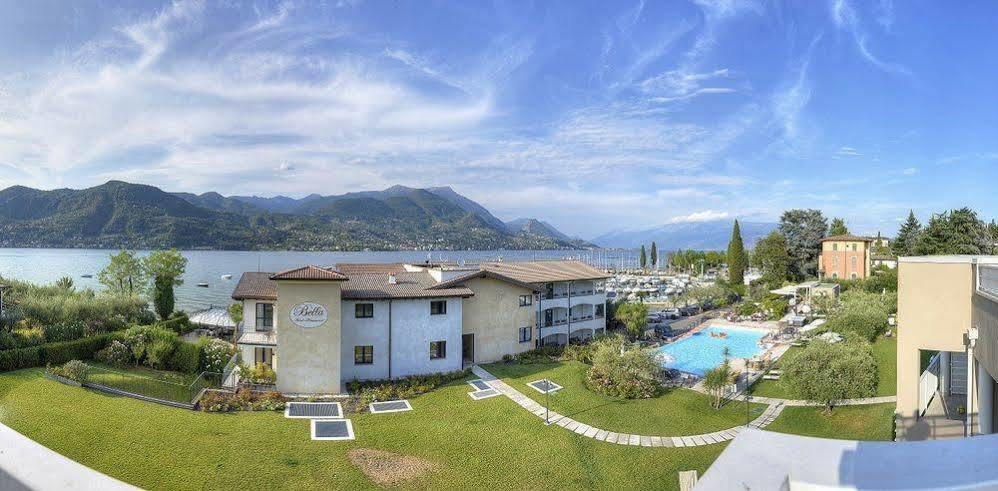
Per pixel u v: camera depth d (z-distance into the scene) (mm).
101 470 23422
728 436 33750
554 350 53312
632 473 28547
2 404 27547
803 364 36125
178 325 55812
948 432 19516
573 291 60219
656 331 66500
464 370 44594
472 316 48688
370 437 30656
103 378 31953
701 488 3252
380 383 40000
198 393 33500
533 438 32344
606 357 43000
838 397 34500
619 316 62750
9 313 40094
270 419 31828
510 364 48281
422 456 28875
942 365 25031
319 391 37375
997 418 14789
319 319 37469
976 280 16656
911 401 19078
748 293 97625
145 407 30344
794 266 104812
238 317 58219
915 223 108250
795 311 76125
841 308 59188
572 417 36000
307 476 25406
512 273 56469
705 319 78812
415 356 43062
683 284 123438
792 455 3668
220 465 25297
